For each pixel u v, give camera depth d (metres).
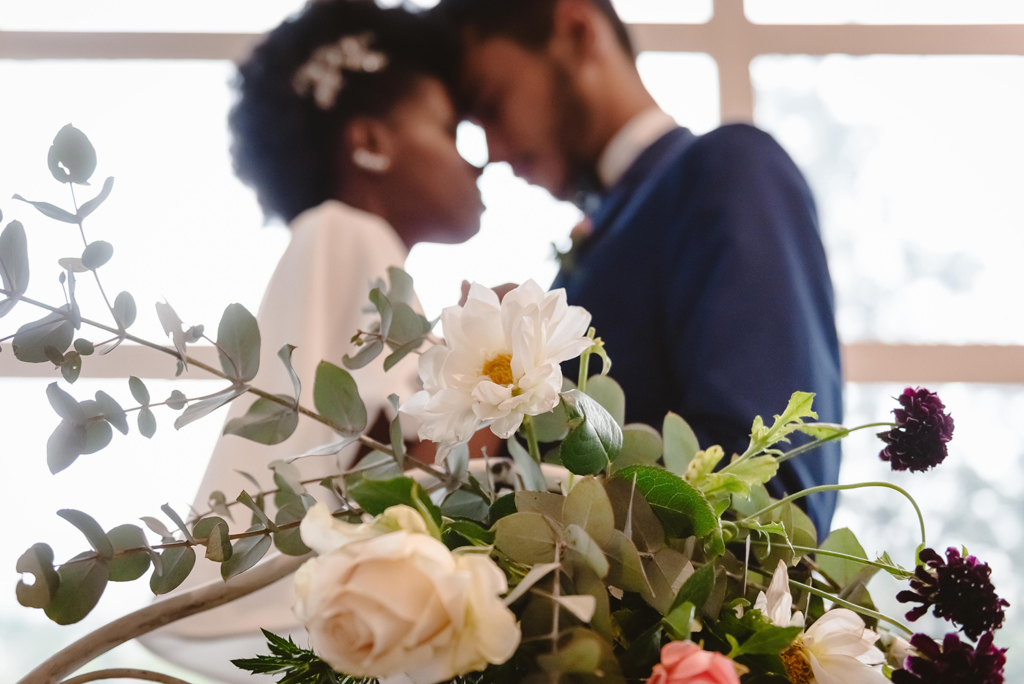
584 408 0.38
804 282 0.91
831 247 1.69
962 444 1.58
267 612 0.73
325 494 0.83
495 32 1.26
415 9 1.35
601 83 1.24
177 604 0.45
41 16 1.68
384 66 1.29
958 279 1.67
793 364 0.82
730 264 0.88
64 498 1.41
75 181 0.43
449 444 0.39
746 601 0.39
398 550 0.28
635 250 1.02
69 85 1.63
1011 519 1.52
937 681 0.36
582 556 0.34
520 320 0.37
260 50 1.34
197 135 1.62
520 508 0.37
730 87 1.71
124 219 1.56
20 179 1.58
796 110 1.73
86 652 0.43
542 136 1.27
